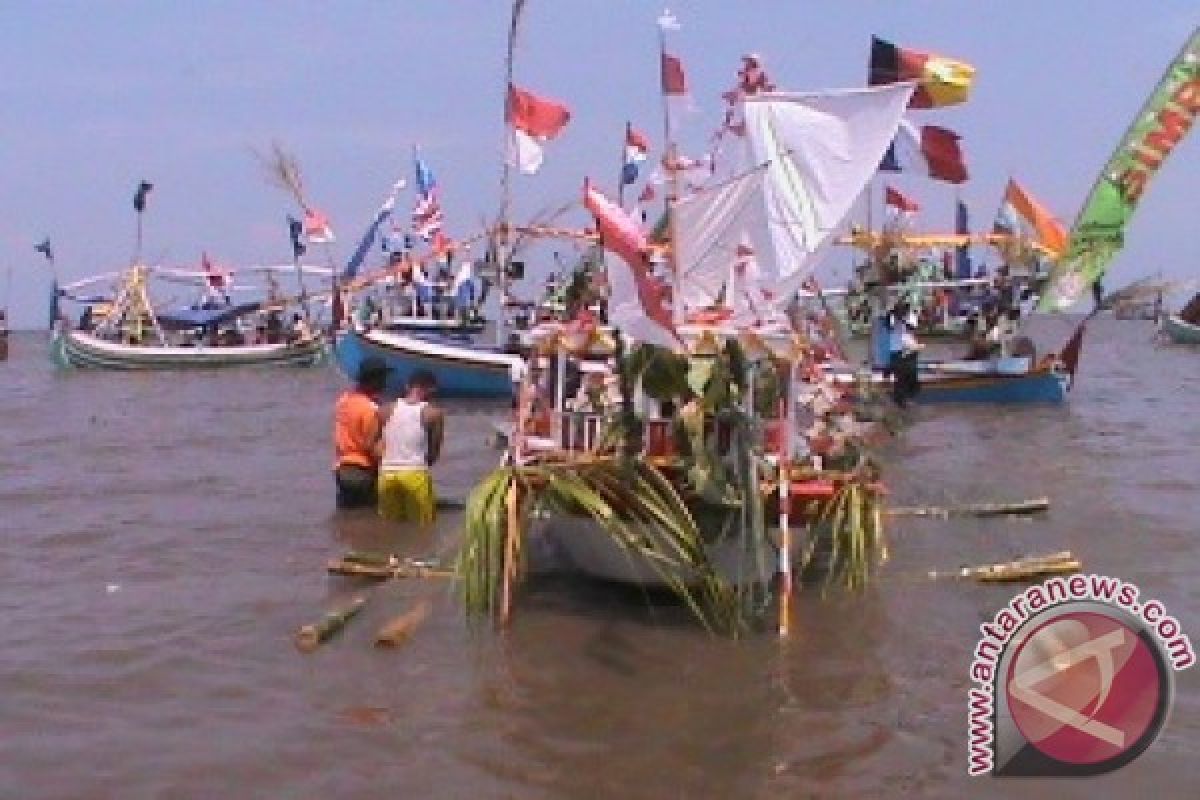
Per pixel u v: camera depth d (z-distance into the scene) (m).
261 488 17.11
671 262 10.97
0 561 12.50
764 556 10.38
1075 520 14.65
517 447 11.20
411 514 14.27
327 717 8.15
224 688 8.69
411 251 38.41
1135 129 21.73
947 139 13.79
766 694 8.61
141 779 7.19
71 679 8.84
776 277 11.34
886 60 12.77
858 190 11.31
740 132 11.68
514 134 15.17
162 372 44.09
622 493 9.84
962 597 11.04
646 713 8.25
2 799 6.91
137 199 46.94
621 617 10.42
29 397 34.12
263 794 7.01
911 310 39.59
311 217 36.16
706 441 10.00
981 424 25.94
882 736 7.86
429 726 8.01
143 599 10.99
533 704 8.40
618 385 10.41
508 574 10.28
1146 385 37.62
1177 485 17.25
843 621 10.32
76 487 17.22
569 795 7.01
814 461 11.22
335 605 10.76
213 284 48.19
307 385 38.50
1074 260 22.39
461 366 31.48
